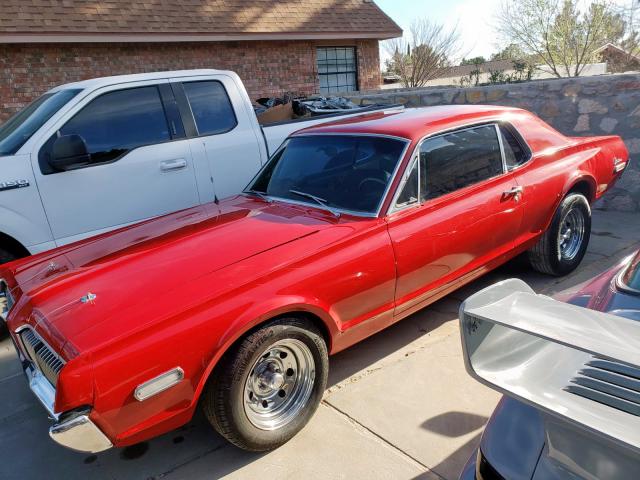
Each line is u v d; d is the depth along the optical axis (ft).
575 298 7.80
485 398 10.80
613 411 4.00
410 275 11.45
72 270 10.29
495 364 4.49
